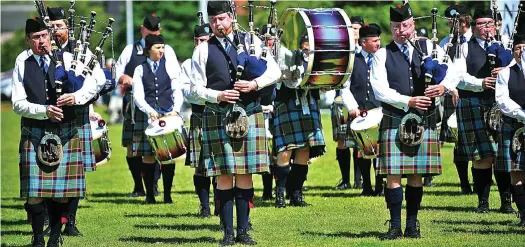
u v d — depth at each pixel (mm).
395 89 13812
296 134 18125
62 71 13391
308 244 13789
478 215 16500
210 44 13562
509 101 14203
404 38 13867
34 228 13898
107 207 19484
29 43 13633
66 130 13594
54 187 13492
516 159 14555
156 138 17953
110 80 16641
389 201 14125
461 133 17500
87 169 16891
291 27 15953
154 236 15219
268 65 13523
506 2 23188
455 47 17562
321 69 15328
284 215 17109
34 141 13508
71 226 15656
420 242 13719
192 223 16672
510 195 16734
